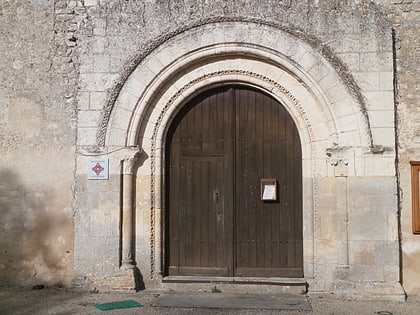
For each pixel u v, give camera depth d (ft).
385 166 26.96
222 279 28.35
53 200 29.22
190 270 29.22
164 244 29.17
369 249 26.73
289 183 29.25
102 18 28.71
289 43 27.94
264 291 27.55
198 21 28.25
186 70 29.07
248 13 28.14
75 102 29.43
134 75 28.50
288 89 28.58
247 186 29.43
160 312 23.93
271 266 28.91
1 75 29.81
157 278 28.43
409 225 27.45
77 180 28.37
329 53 27.61
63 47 29.76
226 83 29.32
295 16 27.99
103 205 28.14
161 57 28.45
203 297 26.66
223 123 29.71
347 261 26.91
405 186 27.63
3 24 29.89
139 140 28.89
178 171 29.76
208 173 29.68
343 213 27.14
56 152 29.35
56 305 25.14
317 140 28.25
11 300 26.17
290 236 28.96
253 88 29.48
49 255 29.04
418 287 27.17
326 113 27.76
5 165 29.53
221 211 29.43
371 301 26.16
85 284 27.73
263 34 28.09
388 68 27.40
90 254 27.96
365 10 27.76
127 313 23.73
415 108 27.96
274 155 29.43
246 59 28.86
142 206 28.73
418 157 27.71
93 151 28.32
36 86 29.71
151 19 28.53
